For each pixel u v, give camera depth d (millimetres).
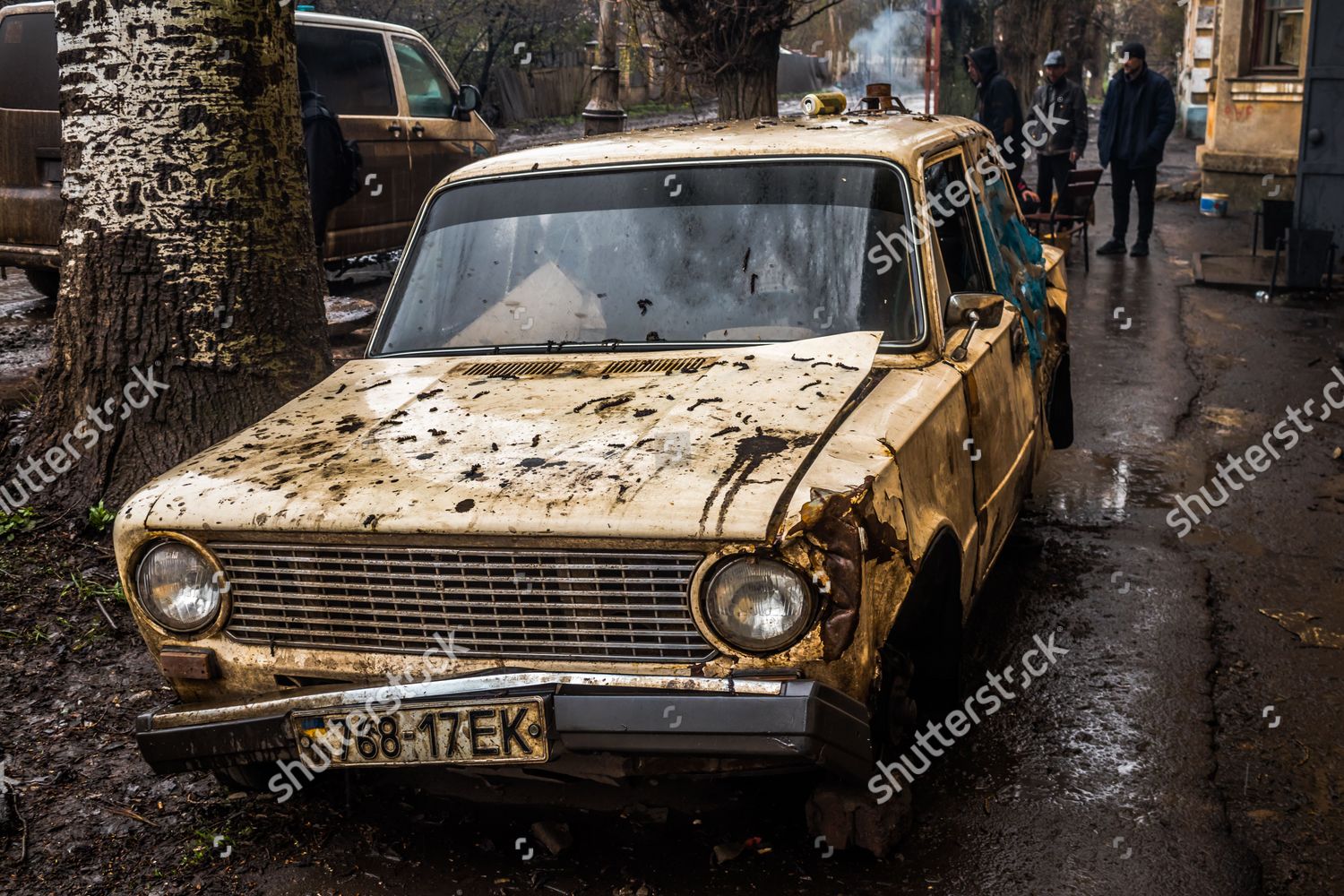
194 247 5145
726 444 2922
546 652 2799
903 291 3678
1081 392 7910
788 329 3633
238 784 3486
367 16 22719
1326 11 10961
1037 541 5352
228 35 5062
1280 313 10289
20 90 8844
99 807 3488
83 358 5262
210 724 2941
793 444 2900
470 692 2719
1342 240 11320
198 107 5062
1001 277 4625
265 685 3037
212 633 3051
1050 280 5746
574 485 2799
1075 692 4012
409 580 2848
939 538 3230
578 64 31359
